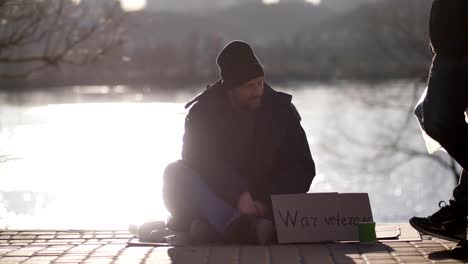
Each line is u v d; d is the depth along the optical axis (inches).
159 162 580.7
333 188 1272.1
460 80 216.8
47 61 616.1
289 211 258.1
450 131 217.3
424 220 235.3
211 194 261.0
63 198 433.7
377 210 1202.0
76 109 1122.7
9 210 394.9
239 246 253.6
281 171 267.0
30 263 231.6
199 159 264.8
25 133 794.2
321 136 1791.3
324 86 4419.3
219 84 270.2
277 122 266.2
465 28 215.9
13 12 603.2
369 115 2336.4
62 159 586.9
